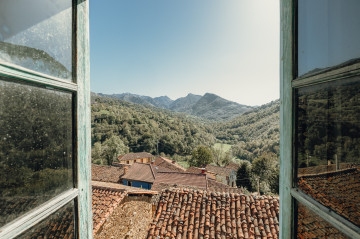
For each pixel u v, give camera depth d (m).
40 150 0.74
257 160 25.31
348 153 0.60
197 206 4.44
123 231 6.61
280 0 1.02
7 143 0.61
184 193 4.83
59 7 0.85
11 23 0.62
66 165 0.89
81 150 0.98
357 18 0.55
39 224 0.72
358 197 0.56
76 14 0.96
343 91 0.61
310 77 0.75
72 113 0.94
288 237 0.92
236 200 4.57
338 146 0.63
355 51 0.56
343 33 0.61
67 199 0.86
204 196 4.73
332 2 0.65
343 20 0.61
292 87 0.90
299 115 0.86
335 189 0.64
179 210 4.32
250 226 3.85
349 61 0.58
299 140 0.85
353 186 0.58
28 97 0.69
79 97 0.97
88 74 1.07
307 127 0.80
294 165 0.88
